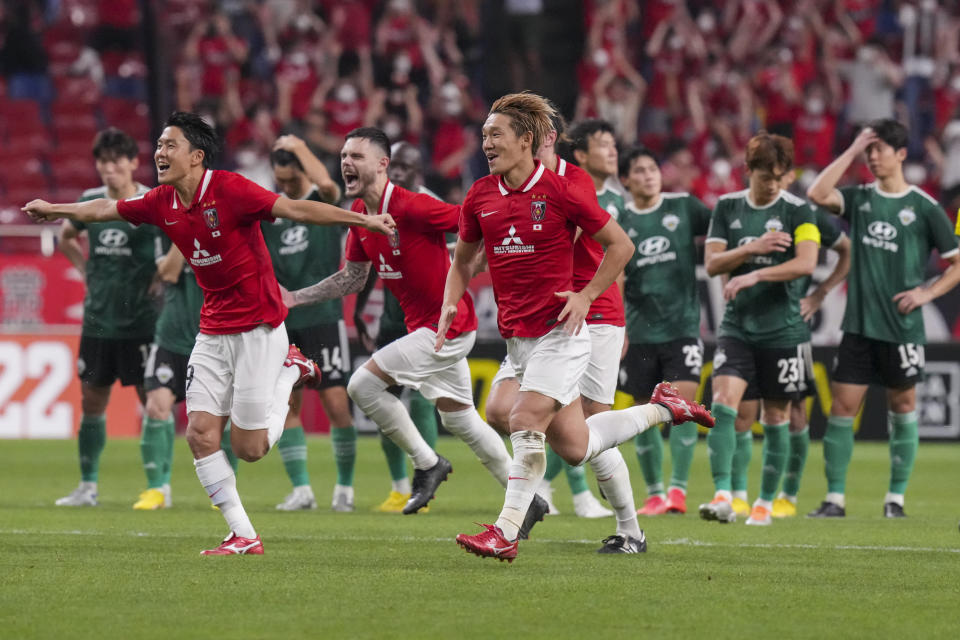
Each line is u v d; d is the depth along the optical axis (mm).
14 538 25531
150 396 33531
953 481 42938
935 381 54156
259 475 44375
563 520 30891
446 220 28125
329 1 76312
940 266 55250
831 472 32969
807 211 30500
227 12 76750
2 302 55812
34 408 55906
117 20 78250
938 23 77688
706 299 52781
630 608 17688
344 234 47406
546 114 21094
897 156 32938
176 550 23547
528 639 15625
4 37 76250
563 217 20953
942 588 19781
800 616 17281
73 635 15773
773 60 76000
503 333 21812
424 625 16406
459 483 41594
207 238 22344
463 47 79312
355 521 29656
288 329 33625
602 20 77000
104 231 34312
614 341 26672
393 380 29109
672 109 75750
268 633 15914
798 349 30500
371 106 72875
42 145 73688
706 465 48656
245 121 72938
